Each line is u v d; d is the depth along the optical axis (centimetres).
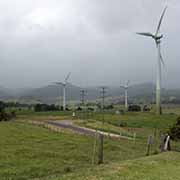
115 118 13188
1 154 3306
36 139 4891
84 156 3509
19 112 14300
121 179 2008
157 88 6450
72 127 8462
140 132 8769
